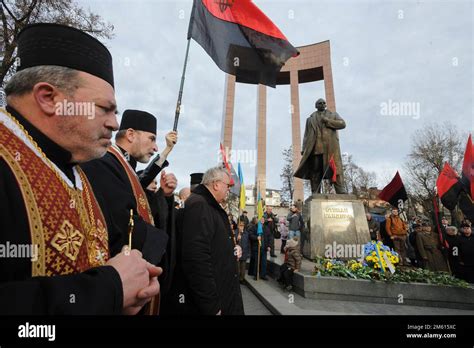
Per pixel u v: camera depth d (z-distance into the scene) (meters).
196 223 2.28
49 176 1.02
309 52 29.69
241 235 9.16
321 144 8.97
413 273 6.00
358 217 8.05
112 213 1.51
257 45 3.87
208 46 3.49
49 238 0.93
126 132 2.54
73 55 1.08
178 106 2.98
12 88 1.06
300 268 6.92
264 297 5.92
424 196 26.31
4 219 0.84
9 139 0.96
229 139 29.36
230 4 3.80
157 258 1.52
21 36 1.10
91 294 0.83
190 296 2.29
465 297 5.39
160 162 2.74
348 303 5.51
